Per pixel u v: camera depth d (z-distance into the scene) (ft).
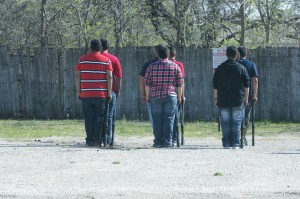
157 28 181.98
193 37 176.55
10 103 177.47
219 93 111.45
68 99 175.11
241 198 70.38
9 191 73.67
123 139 134.00
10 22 209.46
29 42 200.13
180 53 168.35
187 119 169.07
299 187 75.36
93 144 114.42
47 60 175.32
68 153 100.37
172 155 97.50
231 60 111.24
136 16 180.96
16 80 176.96
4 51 177.06
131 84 170.50
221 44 180.75
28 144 117.91
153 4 180.04
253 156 96.37
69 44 192.65
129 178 80.28
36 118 176.35
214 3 179.22
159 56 113.29
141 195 71.61
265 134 144.56
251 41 183.62
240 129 112.78
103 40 114.93
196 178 80.07
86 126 114.21
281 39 192.03
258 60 166.40
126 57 170.30
